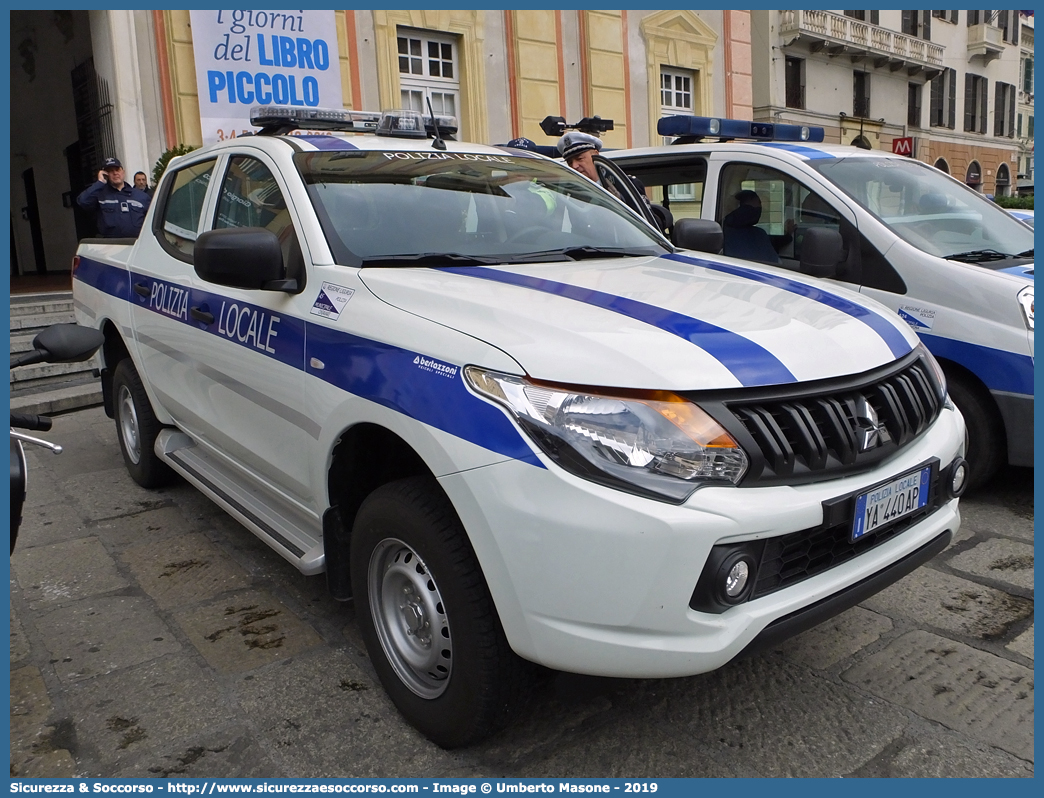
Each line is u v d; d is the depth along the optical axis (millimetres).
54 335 2211
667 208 6438
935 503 2445
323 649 2877
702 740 2377
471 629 2100
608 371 1967
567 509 1888
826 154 4891
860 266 4301
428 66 12320
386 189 3041
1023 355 3691
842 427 2117
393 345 2299
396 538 2291
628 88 14406
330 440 2486
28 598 3295
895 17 28688
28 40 12117
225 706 2551
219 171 3555
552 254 3008
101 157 10258
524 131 13141
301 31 10586
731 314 2326
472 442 2012
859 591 2162
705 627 1898
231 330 3088
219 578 3451
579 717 2488
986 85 34094
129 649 2891
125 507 4297
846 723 2439
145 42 9695
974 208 4695
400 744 2369
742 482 1947
